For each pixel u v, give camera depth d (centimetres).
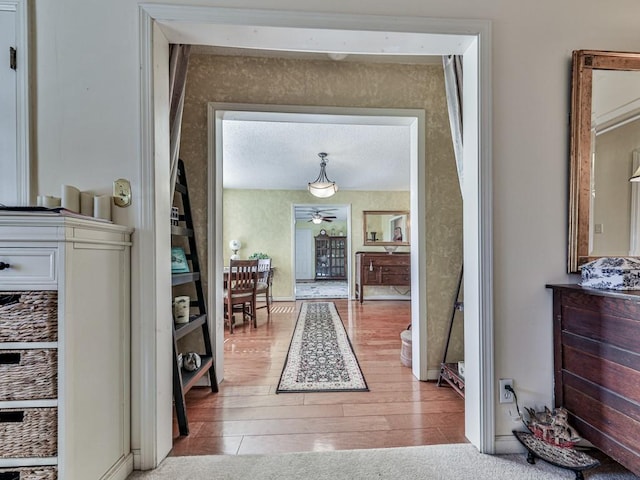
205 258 223
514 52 144
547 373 145
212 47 214
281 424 170
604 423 120
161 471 132
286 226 609
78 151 134
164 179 146
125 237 132
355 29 139
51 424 99
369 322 412
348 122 241
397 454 142
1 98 132
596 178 145
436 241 235
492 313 142
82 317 107
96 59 135
